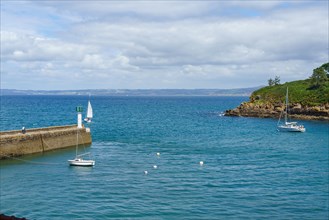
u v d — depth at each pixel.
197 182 42.19
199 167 50.59
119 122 122.38
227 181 42.94
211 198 36.38
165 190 38.84
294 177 45.47
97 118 137.62
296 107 147.38
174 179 43.56
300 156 60.97
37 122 114.75
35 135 57.81
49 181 42.22
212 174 46.31
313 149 69.69
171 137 85.25
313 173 47.78
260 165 52.59
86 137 70.88
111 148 66.94
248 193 38.28
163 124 118.38
